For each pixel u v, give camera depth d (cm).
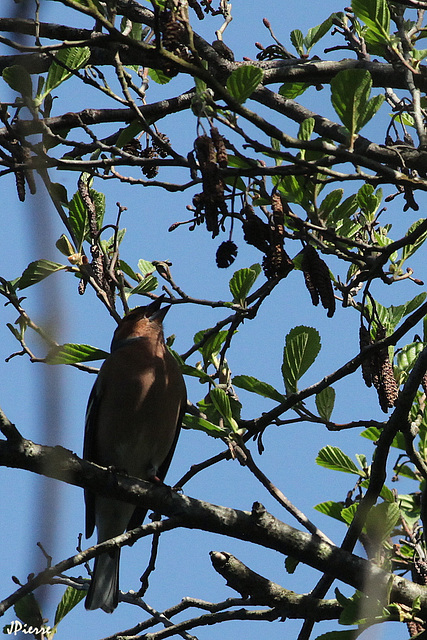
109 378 1078
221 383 994
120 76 739
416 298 993
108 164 754
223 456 908
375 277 856
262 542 834
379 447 816
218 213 670
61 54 838
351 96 750
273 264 705
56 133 977
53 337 403
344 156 749
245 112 717
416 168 887
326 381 868
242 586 842
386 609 752
